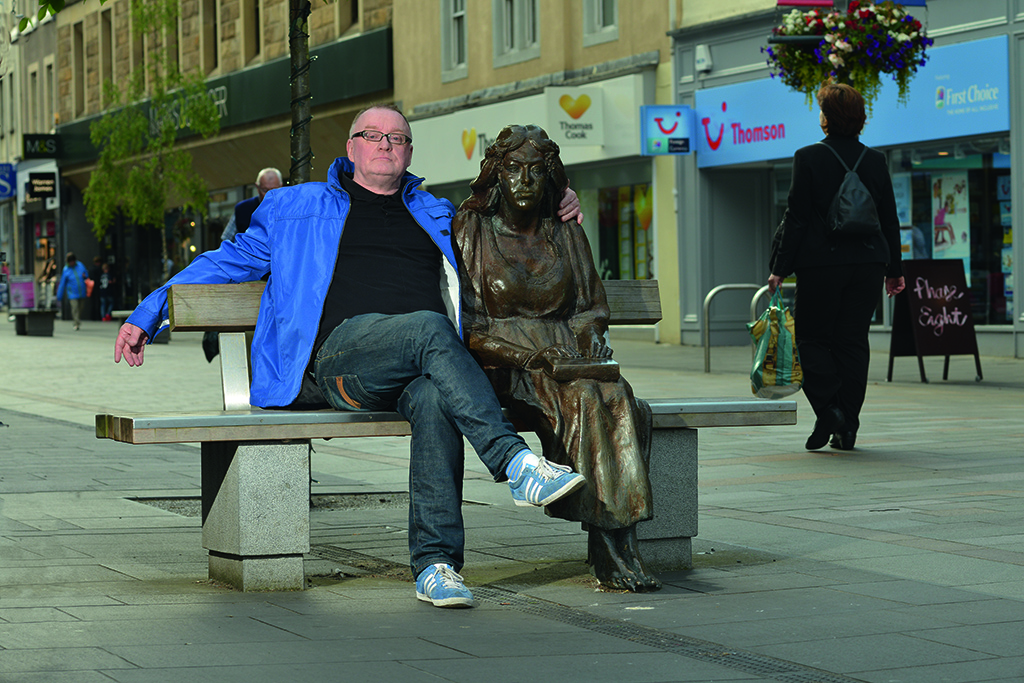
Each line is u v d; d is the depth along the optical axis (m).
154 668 3.79
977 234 18.06
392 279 5.27
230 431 4.79
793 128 20.53
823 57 12.83
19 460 9.07
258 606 4.68
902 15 12.95
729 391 13.55
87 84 46.31
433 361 4.72
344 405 5.05
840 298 8.73
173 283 5.26
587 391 4.83
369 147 5.43
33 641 4.11
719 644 4.14
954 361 17.16
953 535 5.91
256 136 35.38
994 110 17.39
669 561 5.33
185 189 35.16
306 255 5.27
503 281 5.20
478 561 5.59
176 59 40.00
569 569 5.40
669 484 5.32
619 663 3.91
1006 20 17.22
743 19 21.30
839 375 8.86
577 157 24.89
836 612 4.55
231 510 4.96
